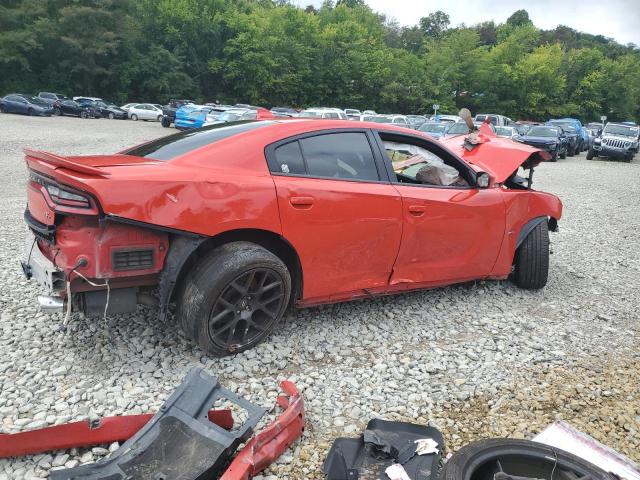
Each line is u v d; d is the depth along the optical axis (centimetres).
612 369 366
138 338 360
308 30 6022
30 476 232
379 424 277
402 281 407
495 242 455
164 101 5412
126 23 5212
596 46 10844
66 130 2495
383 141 409
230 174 321
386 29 8750
